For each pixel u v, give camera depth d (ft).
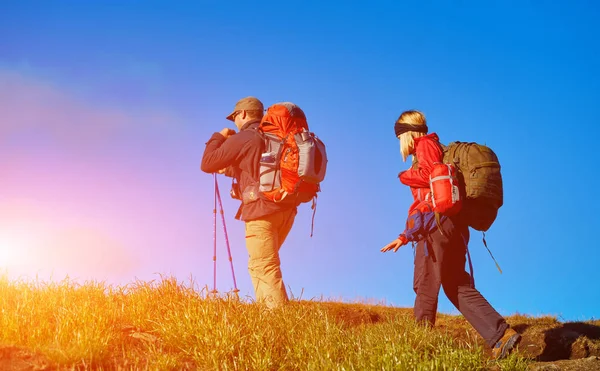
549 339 20.62
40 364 13.42
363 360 14.71
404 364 14.14
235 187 22.67
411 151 19.11
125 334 16.31
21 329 14.71
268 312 18.60
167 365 14.58
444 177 17.39
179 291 19.74
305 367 15.16
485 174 17.54
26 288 18.06
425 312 18.10
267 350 15.71
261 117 23.24
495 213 17.94
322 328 17.52
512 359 15.55
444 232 17.74
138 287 19.94
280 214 21.98
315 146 21.74
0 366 13.05
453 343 16.67
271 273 21.68
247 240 22.06
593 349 20.18
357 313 23.81
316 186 22.25
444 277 18.07
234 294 19.19
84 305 16.58
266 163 21.31
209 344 15.52
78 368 13.55
